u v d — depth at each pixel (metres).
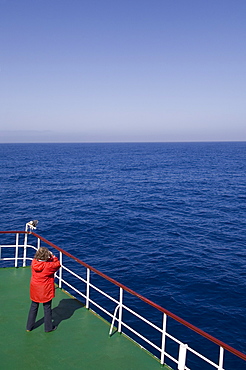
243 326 12.14
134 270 17.38
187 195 42.28
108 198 39.84
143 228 26.05
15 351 5.79
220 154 157.12
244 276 16.59
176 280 16.11
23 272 9.37
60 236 23.88
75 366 5.46
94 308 13.40
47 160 115.25
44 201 37.62
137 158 127.81
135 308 13.45
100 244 22.00
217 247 21.25
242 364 10.12
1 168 81.00
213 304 13.76
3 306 7.39
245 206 34.88
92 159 121.56
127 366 5.52
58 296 8.06
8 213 31.28
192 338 11.42
